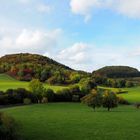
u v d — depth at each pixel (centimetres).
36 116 9600
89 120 8819
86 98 12225
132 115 10294
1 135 5119
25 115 9806
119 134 6619
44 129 7169
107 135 6500
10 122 5522
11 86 19138
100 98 12081
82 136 6372
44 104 13850
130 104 15638
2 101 12888
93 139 6081
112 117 9638
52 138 6153
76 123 8175
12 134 5350
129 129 7281
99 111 11762
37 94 14788
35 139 6053
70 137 6275
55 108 12419
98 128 7388
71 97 15688
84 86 17275
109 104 11988
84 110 12038
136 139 6112
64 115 10031
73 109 12281
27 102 13625
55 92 16388
